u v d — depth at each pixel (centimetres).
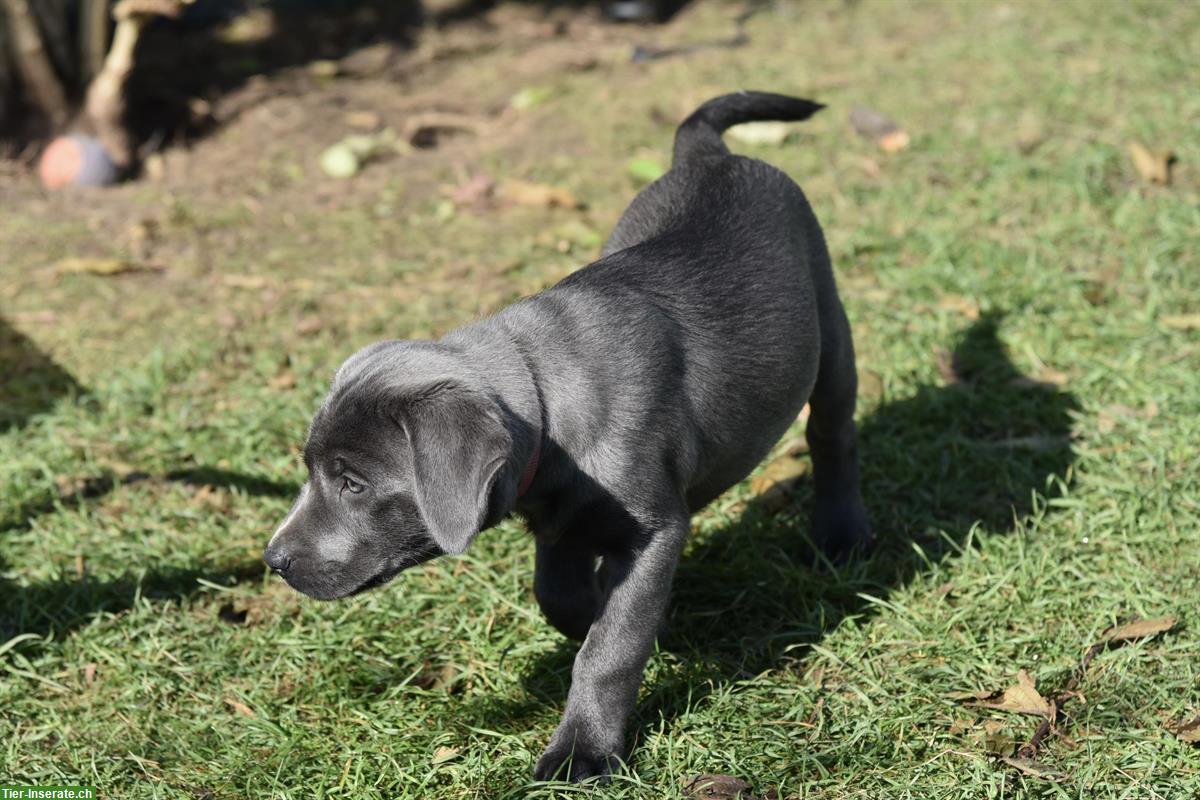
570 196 273
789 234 195
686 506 182
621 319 179
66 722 189
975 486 213
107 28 303
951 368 230
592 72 339
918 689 186
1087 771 176
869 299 244
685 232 191
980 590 197
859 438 221
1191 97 298
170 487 219
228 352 242
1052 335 233
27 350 243
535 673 192
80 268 259
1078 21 351
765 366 188
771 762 180
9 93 301
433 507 166
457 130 314
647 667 190
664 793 176
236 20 372
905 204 265
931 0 379
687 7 385
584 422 175
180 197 287
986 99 306
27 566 207
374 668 193
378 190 289
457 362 173
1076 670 187
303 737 185
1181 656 187
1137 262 247
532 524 180
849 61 334
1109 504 206
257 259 264
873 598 196
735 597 199
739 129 293
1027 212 260
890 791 176
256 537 210
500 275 257
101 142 296
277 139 311
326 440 173
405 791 178
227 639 197
